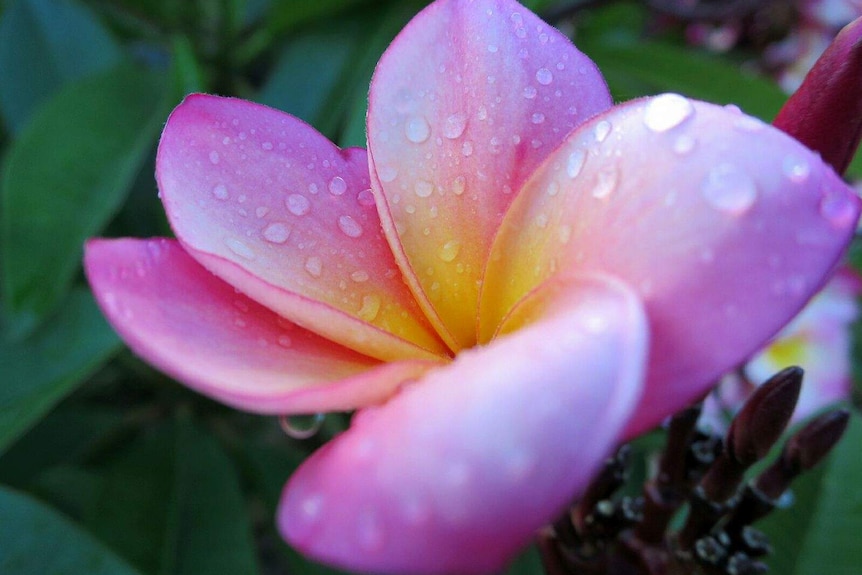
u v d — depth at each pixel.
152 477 0.24
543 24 0.17
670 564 0.18
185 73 0.25
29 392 0.22
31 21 0.29
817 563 0.21
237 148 0.16
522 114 0.16
